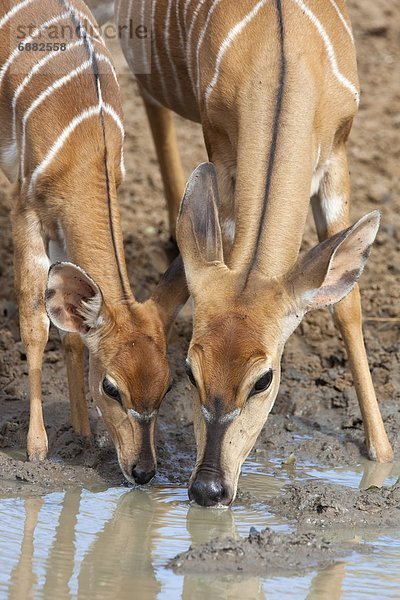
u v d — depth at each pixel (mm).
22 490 10266
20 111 11562
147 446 10203
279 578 8477
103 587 8297
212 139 11398
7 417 11883
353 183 16672
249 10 11258
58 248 11438
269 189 10188
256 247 9930
